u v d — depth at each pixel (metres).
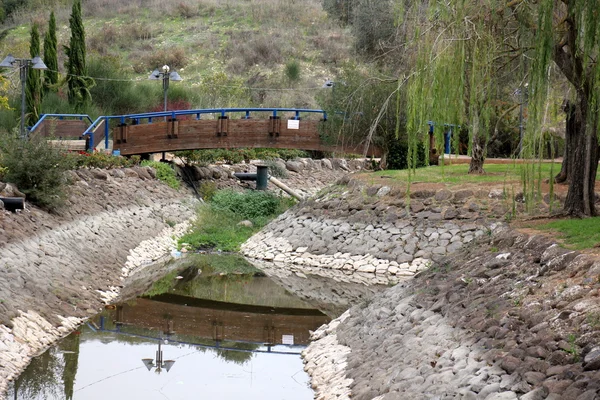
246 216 26.86
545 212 15.52
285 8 60.44
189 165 30.33
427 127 10.36
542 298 8.96
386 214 21.19
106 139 27.83
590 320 7.82
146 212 23.73
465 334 9.09
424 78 10.24
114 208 22.02
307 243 21.94
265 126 27.67
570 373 7.07
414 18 10.47
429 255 19.48
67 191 19.45
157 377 10.84
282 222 23.80
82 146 26.72
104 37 55.47
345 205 22.55
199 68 50.56
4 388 9.70
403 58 11.77
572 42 10.61
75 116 27.02
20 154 17.95
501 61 11.70
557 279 9.44
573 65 10.84
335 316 15.20
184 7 61.59
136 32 56.81
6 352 10.52
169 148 27.89
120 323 13.69
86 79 32.69
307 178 33.59
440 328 9.69
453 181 21.83
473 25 10.17
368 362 10.05
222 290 17.55
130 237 20.94
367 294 17.11
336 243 21.36
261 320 14.82
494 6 10.31
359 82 24.41
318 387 10.18
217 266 20.50
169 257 21.38
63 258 15.77
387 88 23.58
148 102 36.47
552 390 6.91
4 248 13.76
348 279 18.97
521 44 11.05
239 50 52.72
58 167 18.44
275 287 18.00
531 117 9.81
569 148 17.02
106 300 15.09
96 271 16.70
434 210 20.56
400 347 9.80
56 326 12.49
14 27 57.38
